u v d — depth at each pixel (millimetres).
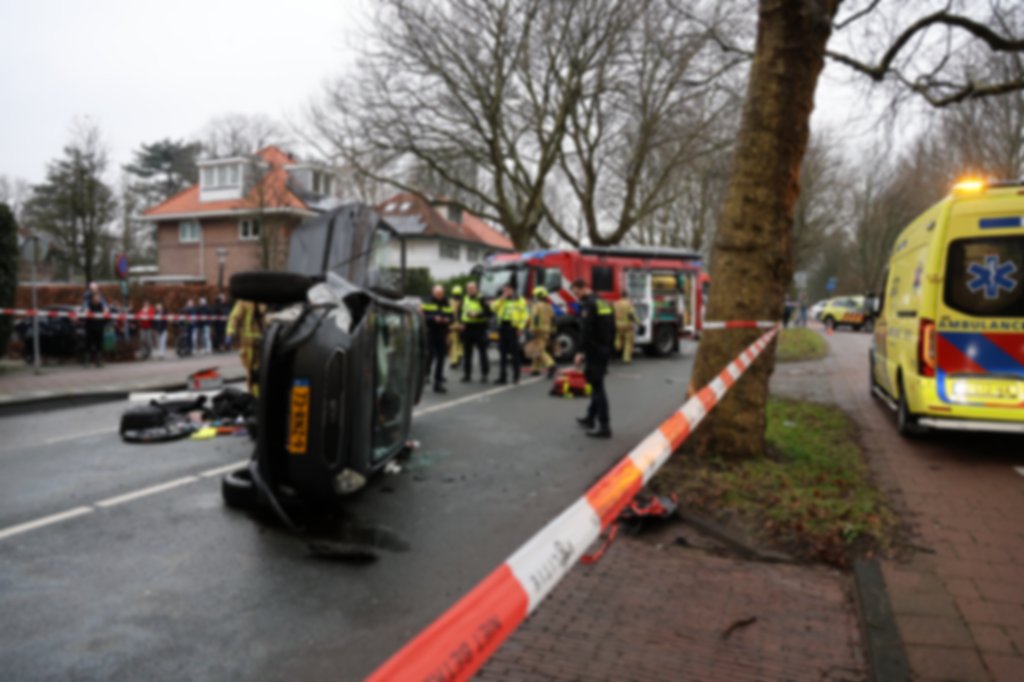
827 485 5574
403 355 6520
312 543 4613
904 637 3240
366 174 23516
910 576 3955
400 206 47688
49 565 4227
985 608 3555
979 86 9312
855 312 36250
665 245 49594
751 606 3682
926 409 7055
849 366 16094
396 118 22516
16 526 4898
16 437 7883
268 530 4887
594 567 4184
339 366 4922
